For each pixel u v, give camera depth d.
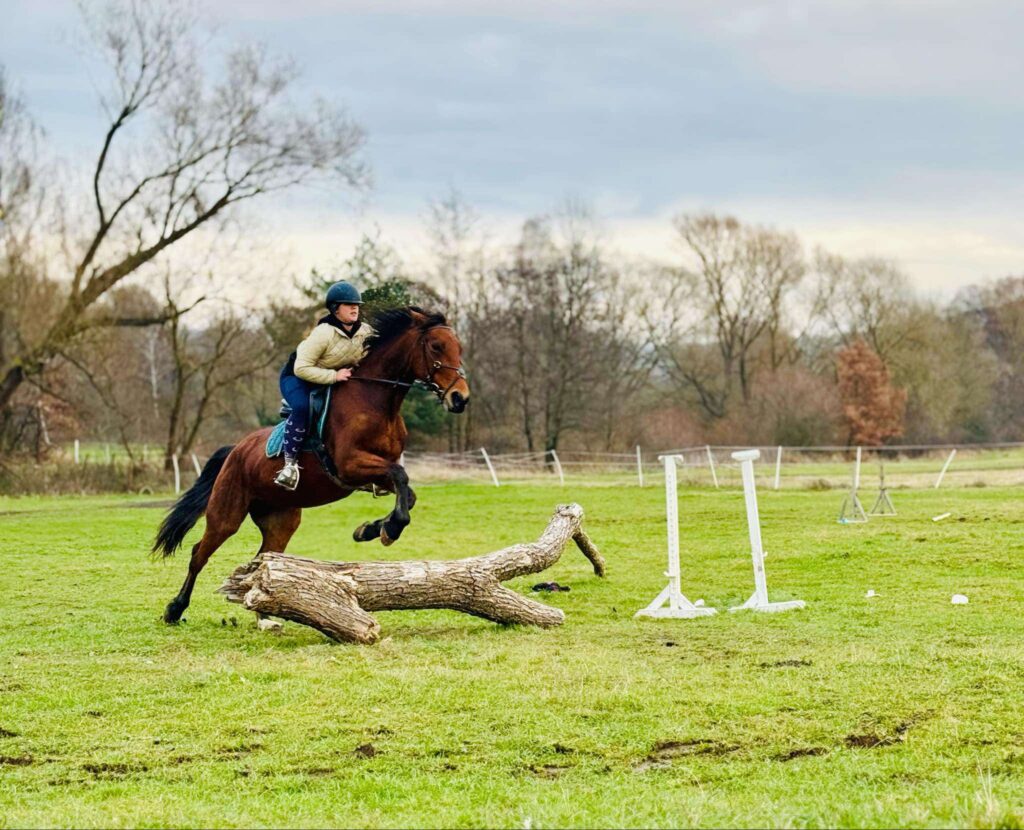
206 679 8.81
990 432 64.00
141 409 48.81
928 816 5.09
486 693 8.00
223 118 39.91
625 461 53.34
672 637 10.31
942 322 64.69
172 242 40.50
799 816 5.20
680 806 5.44
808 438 57.69
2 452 41.72
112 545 20.80
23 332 39.25
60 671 9.34
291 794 6.09
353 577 10.28
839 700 7.64
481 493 32.06
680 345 65.56
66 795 6.19
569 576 15.37
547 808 5.49
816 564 15.57
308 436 10.59
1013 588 12.89
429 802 5.82
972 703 7.49
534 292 54.91
